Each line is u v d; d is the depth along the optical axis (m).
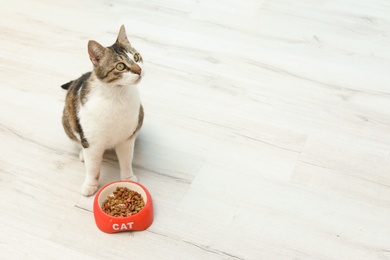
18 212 1.61
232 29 2.43
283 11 2.55
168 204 1.65
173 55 2.27
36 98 2.04
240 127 1.93
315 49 2.32
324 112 2.00
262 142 1.87
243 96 2.07
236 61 2.25
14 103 2.01
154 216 1.60
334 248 1.53
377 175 1.76
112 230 1.54
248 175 1.75
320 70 2.20
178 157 1.81
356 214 1.62
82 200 1.65
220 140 1.88
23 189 1.68
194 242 1.54
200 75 2.17
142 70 1.47
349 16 2.52
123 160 1.67
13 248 1.51
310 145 1.87
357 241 1.54
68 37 2.37
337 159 1.81
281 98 2.06
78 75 2.16
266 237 1.55
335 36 2.39
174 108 2.01
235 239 1.55
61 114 1.97
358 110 2.01
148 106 2.01
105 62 1.42
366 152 1.84
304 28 2.44
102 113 1.46
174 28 2.42
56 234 1.55
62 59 2.24
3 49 2.29
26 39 2.35
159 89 2.09
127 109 1.48
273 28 2.44
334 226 1.59
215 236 1.55
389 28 2.44
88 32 2.40
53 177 1.73
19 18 2.48
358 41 2.36
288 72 2.19
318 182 1.73
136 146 1.85
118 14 2.51
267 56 2.28
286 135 1.90
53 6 2.55
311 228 1.58
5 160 1.78
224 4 2.59
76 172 1.75
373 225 1.59
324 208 1.64
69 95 1.60
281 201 1.66
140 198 1.58
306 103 2.04
